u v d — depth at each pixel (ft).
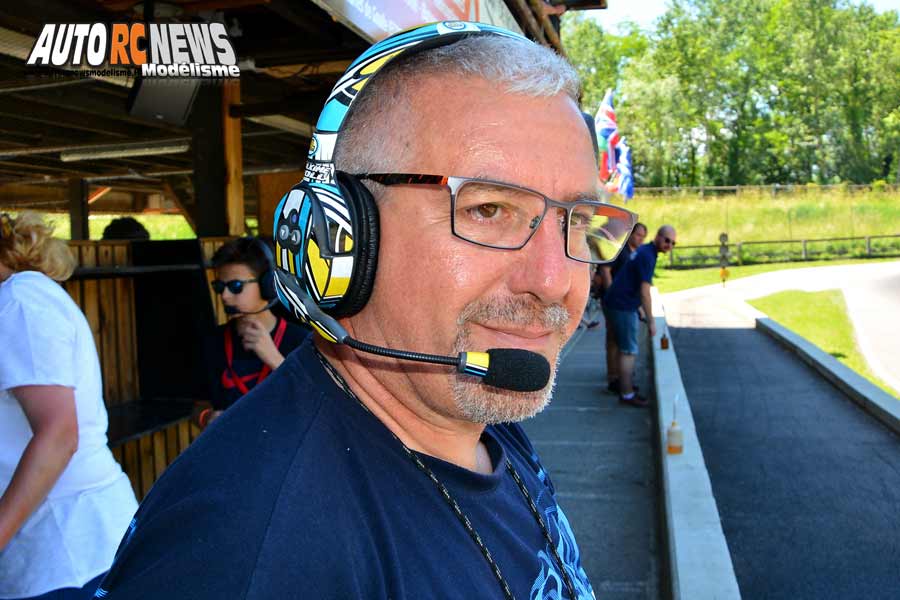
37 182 36.37
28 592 6.35
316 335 3.68
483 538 3.55
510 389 3.19
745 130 192.75
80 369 6.46
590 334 42.09
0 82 14.97
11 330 5.92
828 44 189.16
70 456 6.06
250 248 9.11
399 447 3.39
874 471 19.04
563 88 3.50
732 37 193.57
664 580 12.48
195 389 13.43
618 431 22.03
